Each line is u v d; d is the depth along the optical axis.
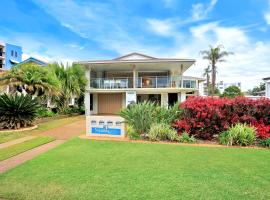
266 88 25.12
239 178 4.56
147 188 4.07
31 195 3.82
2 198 3.74
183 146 7.58
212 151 6.85
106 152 6.70
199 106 8.75
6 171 5.00
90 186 4.16
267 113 8.45
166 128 8.77
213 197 3.74
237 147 7.49
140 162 5.64
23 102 11.72
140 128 9.45
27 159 6.06
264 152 6.74
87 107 22.84
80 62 21.67
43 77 16.11
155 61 20.88
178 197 3.74
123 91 22.67
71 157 6.11
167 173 4.83
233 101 8.72
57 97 18.19
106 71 26.56
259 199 3.68
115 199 3.67
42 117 16.53
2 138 9.27
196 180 4.45
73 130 11.67
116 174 4.77
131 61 21.09
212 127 8.66
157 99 24.06
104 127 9.68
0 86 15.65
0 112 11.37
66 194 3.85
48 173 4.83
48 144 8.14
